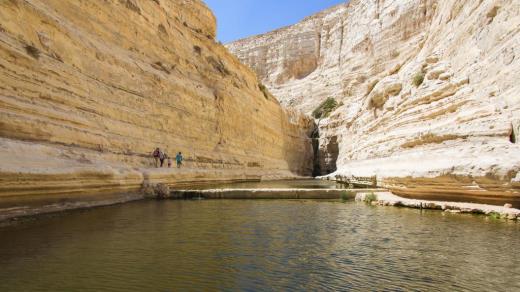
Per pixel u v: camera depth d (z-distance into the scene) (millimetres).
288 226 7938
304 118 50969
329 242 6453
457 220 8508
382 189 14461
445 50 15938
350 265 5109
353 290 4176
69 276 4336
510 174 8367
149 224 7738
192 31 25391
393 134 16375
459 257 5516
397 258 5473
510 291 4164
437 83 14391
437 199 10844
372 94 22781
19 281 4109
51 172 8453
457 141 11094
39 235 6320
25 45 10367
